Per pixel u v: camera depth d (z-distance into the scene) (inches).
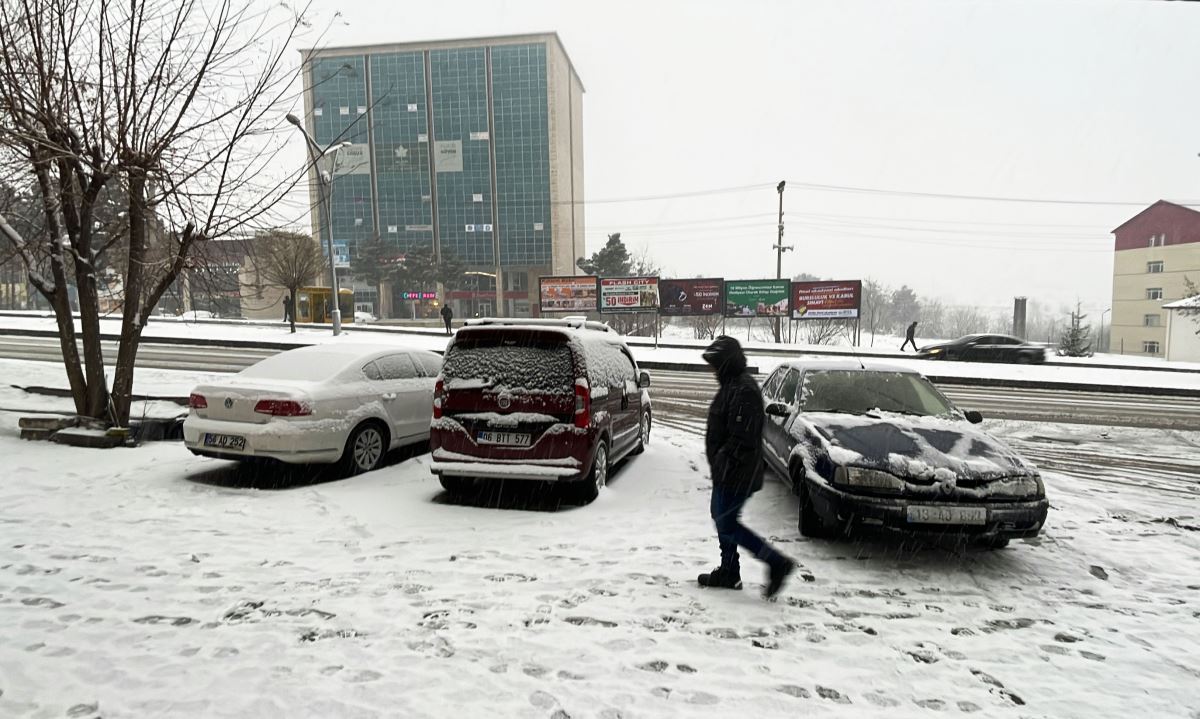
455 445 228.8
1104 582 177.2
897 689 118.6
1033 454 368.2
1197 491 286.2
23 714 102.1
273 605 145.7
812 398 248.5
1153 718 112.0
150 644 126.1
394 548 186.9
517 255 3592.5
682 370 830.5
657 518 223.6
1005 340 1010.7
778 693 115.3
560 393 226.8
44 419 309.9
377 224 3580.2
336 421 253.9
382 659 122.9
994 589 170.2
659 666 123.5
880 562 188.1
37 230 331.3
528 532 204.5
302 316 1413.6
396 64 3484.3
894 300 3314.5
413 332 1224.2
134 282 319.6
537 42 3437.5
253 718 103.1
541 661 123.9
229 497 233.3
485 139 3518.7
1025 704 115.3
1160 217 2042.3
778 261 1445.6
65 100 288.5
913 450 193.6
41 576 157.9
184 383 489.7
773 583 153.4
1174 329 1279.5
